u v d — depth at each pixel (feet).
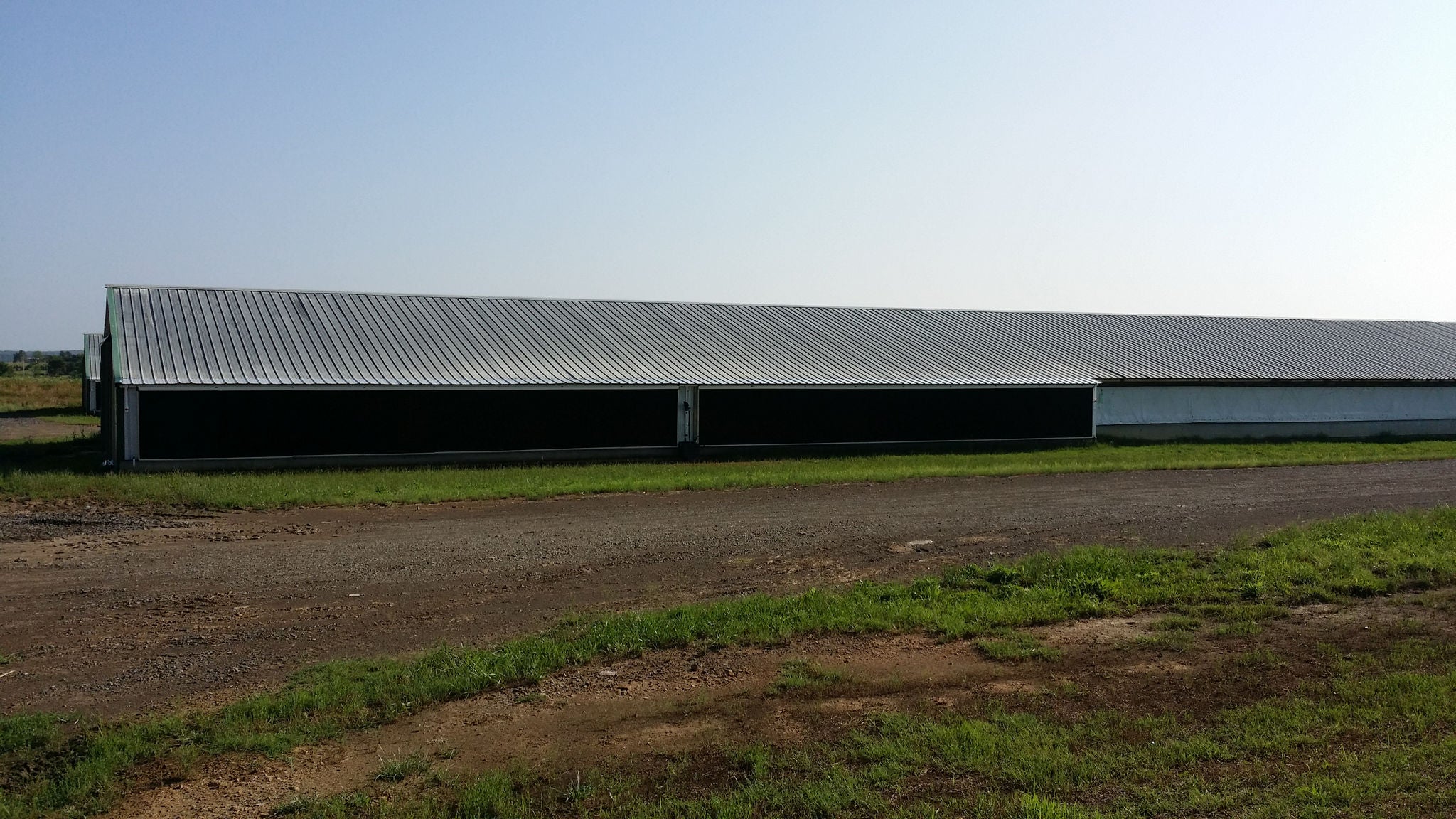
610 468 85.30
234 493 62.49
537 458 94.02
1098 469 82.94
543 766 21.83
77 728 23.79
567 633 31.24
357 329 103.04
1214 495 65.57
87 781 20.65
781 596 36.55
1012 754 21.90
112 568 41.52
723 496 66.64
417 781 21.16
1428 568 39.60
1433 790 19.92
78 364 456.04
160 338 92.32
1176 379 122.93
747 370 105.19
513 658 28.32
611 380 96.89
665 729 23.88
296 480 71.51
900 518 55.52
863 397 105.40
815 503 62.49
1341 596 36.19
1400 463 90.84
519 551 45.47
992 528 51.39
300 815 19.62
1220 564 40.45
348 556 44.27
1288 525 50.70
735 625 31.76
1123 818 18.94
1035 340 134.82
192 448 83.05
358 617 33.94
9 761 21.76
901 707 25.21
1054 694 26.16
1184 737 22.95
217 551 45.42
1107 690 26.43
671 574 40.70
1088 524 52.60
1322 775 20.77
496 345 104.17
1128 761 21.57
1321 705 24.95
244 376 86.28
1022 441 112.27
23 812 19.48
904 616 33.09
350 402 87.92
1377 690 25.80
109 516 54.95
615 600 36.27
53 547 46.24
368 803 20.04
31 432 128.57
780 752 22.34
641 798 20.26
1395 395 134.21
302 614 34.27
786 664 28.60
